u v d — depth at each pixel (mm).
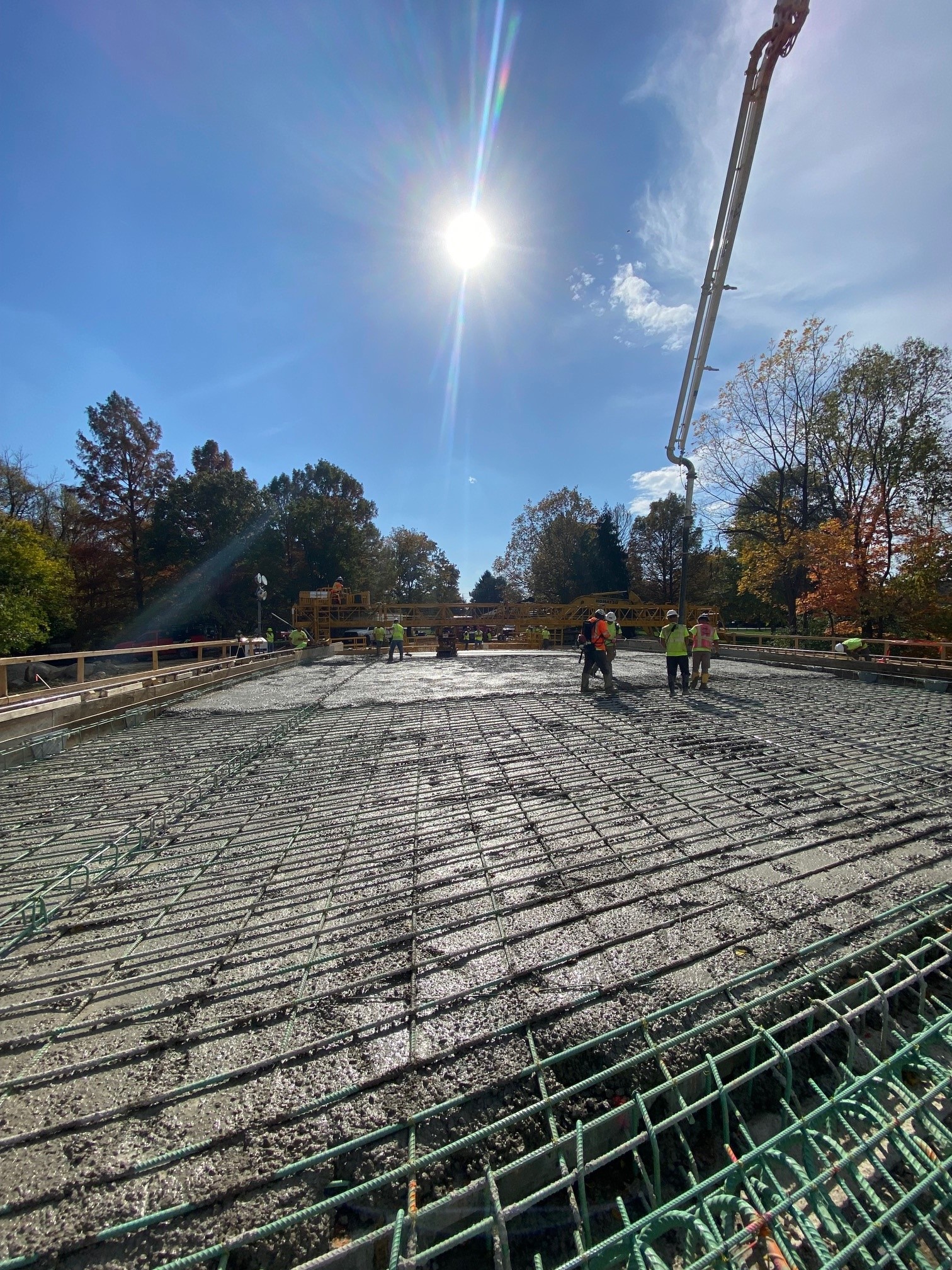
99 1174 1334
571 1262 1164
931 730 5773
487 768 4648
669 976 1993
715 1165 1531
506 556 46562
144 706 7660
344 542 36375
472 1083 1566
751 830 3297
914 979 1975
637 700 8016
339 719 6973
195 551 31812
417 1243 1258
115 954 2287
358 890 2701
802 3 7133
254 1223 1240
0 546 21156
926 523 17609
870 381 18203
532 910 2465
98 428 31609
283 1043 1745
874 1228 1256
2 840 3455
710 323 11273
